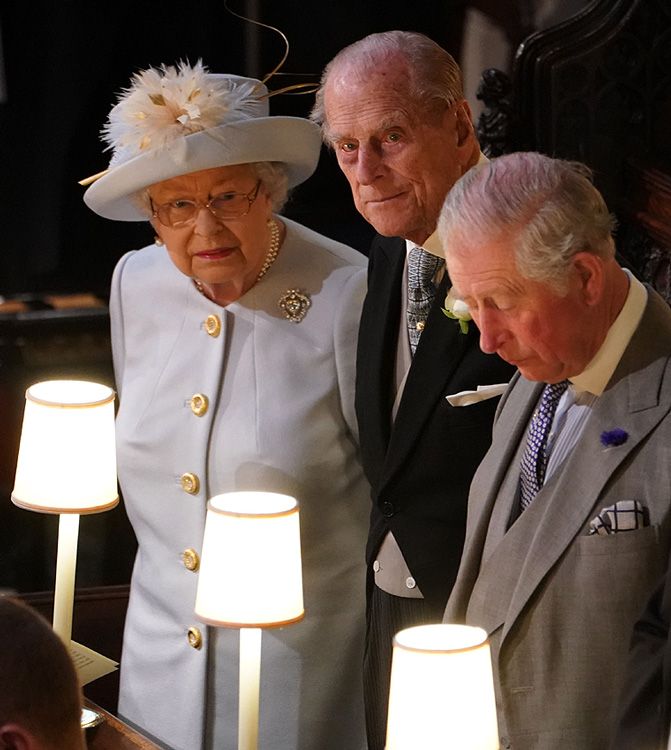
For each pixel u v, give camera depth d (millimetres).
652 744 6648
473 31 17375
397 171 9336
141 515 11180
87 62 17750
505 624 7785
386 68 9250
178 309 10984
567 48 16750
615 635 7477
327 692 10750
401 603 10000
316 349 10617
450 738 7074
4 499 17250
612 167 17031
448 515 9586
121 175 10047
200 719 10812
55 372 17594
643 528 7406
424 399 9523
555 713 7684
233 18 17859
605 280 7543
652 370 7641
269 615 8773
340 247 11148
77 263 18141
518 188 7352
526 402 8391
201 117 9867
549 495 7836
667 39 16906
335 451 10594
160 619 11102
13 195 17875
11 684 5727
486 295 7457
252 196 10203
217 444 10609
